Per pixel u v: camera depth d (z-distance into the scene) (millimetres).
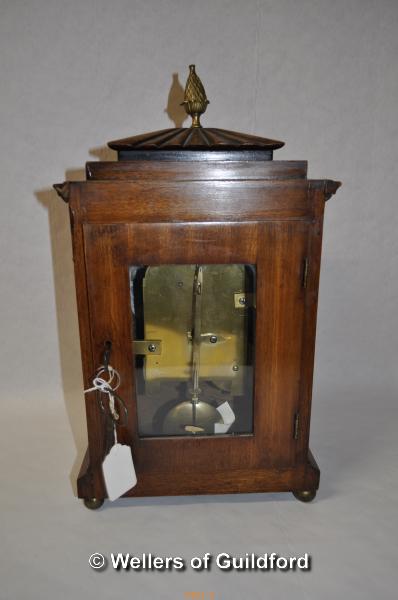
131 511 525
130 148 440
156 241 432
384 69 687
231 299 474
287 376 481
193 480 508
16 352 779
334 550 468
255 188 425
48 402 781
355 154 718
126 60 670
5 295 753
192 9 658
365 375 816
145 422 506
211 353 493
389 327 804
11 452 643
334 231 753
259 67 680
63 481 580
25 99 674
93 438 493
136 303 466
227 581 437
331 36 674
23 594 425
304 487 521
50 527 502
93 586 433
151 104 687
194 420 508
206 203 426
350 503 535
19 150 693
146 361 488
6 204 713
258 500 540
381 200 740
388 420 722
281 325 464
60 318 771
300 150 712
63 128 689
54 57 662
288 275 449
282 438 503
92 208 422
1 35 649
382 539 482
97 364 466
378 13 668
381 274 778
